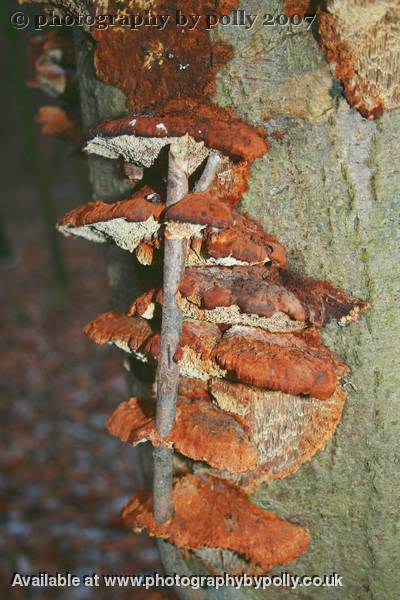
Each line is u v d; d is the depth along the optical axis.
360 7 0.45
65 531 1.13
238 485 0.52
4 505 1.19
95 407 1.60
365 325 0.48
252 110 0.48
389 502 0.50
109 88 0.51
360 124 0.47
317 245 0.48
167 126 0.46
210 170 0.48
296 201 0.48
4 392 1.66
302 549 0.51
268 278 0.49
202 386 0.52
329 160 0.47
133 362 0.56
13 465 1.33
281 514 0.52
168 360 0.49
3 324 2.09
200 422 0.50
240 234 0.48
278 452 0.51
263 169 0.48
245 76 0.47
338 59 0.46
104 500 1.24
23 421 1.52
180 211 0.46
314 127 0.47
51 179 4.20
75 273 2.63
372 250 0.48
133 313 0.51
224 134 0.47
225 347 0.49
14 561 1.03
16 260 2.76
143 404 0.54
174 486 0.53
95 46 0.51
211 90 0.48
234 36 0.47
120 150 0.49
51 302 2.27
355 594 0.52
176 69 0.48
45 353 1.90
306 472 0.51
